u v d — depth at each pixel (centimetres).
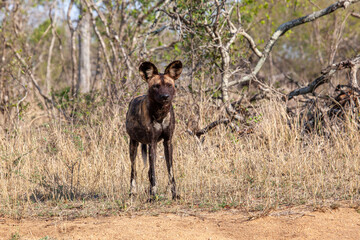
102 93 1503
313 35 2942
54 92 1744
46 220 764
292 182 906
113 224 696
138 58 1446
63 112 1434
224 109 1295
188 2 1359
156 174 980
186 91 1298
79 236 643
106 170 969
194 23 1385
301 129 1128
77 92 1622
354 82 1206
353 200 766
